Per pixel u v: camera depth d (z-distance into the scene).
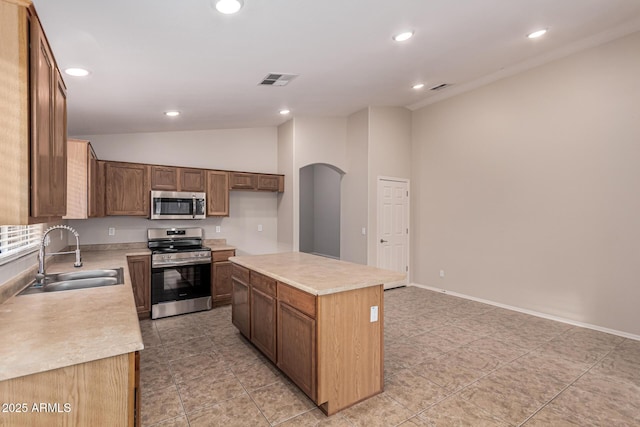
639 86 3.35
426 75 4.10
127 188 4.23
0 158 1.16
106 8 1.71
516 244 4.38
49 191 1.46
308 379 2.24
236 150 5.61
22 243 2.48
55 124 1.58
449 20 2.69
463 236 5.02
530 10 2.76
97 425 1.28
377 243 5.50
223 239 5.44
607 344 3.27
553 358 2.98
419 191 5.71
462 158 5.02
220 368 2.81
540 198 4.13
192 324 3.89
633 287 3.42
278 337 2.63
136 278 3.99
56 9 1.66
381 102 5.23
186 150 5.14
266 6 2.01
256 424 2.09
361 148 5.58
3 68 1.16
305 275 2.55
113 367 1.30
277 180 5.74
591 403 2.29
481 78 4.57
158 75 2.72
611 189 3.55
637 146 3.37
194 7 1.85
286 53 2.78
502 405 2.27
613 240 3.55
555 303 4.00
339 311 2.23
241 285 3.33
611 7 2.91
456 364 2.87
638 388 2.47
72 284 2.39
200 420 2.12
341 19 2.36
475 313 4.26
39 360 1.17
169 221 4.92
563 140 3.91
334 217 8.55
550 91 4.01
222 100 3.78
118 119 3.80
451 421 2.11
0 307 1.75
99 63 2.34
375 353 2.40
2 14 1.16
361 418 2.15
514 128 4.38
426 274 5.61
